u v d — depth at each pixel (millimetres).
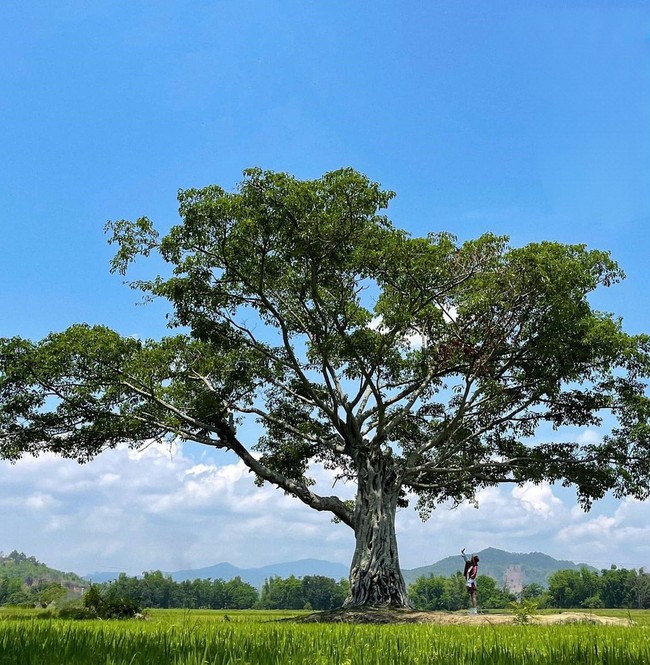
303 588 130375
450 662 5832
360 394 28797
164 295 26047
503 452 30047
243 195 24062
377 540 27094
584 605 114062
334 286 27484
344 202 24000
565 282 23469
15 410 25656
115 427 26062
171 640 6680
